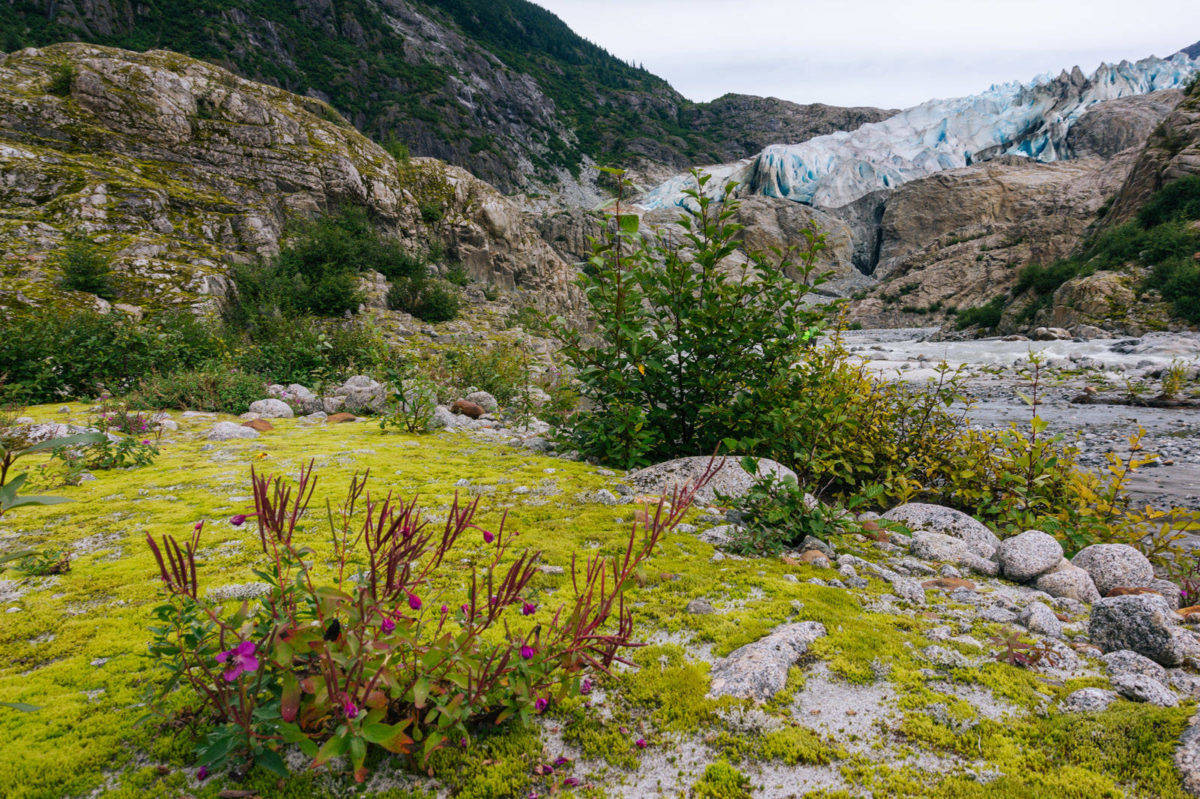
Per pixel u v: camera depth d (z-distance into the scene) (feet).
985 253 257.96
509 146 516.32
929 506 15.28
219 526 12.55
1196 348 72.79
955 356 91.20
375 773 5.99
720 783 5.93
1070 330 113.80
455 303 100.99
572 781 5.88
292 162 108.78
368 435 24.26
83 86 90.43
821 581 10.78
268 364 41.81
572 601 9.33
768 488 13.34
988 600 10.32
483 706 6.49
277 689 5.67
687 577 10.51
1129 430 36.29
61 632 8.37
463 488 15.80
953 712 6.96
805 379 18.24
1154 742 6.21
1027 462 16.49
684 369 19.25
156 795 5.56
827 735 6.60
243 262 77.77
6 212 68.90
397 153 152.05
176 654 5.70
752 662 7.61
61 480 16.19
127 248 68.18
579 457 20.42
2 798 5.41
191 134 101.50
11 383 32.01
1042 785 5.82
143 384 33.19
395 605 5.93
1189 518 18.33
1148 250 119.85
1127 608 8.64
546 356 61.16
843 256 364.99
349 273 86.99
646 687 7.37
